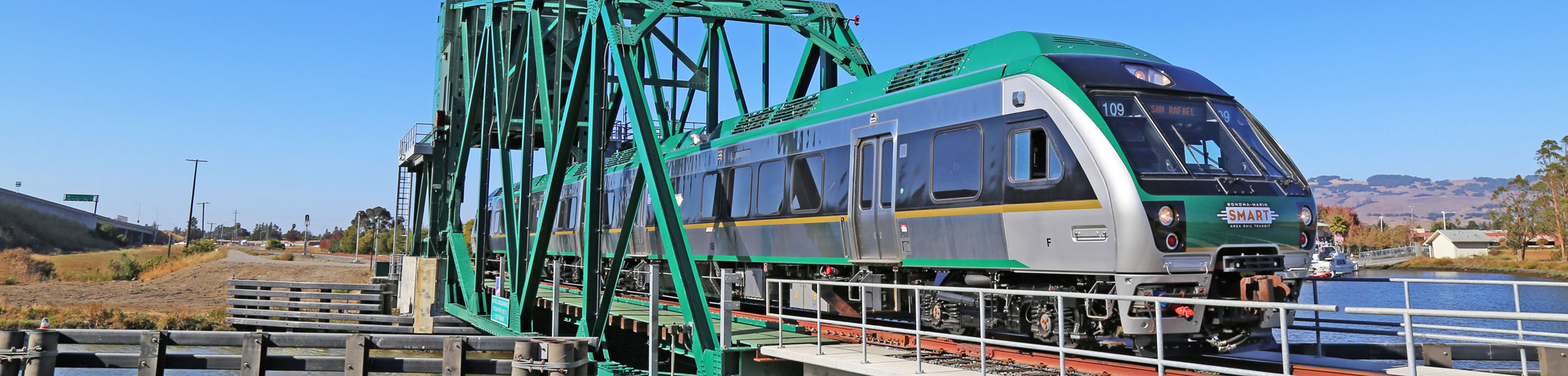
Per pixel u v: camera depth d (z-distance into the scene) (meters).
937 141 10.49
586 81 13.64
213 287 48.97
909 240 10.80
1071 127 8.96
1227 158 9.16
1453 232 107.44
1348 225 131.50
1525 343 7.77
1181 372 8.23
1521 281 8.44
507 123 17.61
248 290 33.69
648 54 18.53
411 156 29.97
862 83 12.15
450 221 22.86
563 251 22.73
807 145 12.76
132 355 12.18
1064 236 8.99
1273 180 9.25
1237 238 8.84
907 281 11.35
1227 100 9.66
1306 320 10.38
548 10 23.84
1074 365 8.95
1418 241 139.62
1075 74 9.17
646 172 11.67
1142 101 9.09
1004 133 9.63
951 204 10.15
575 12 17.27
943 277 10.68
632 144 18.69
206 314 36.41
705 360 10.78
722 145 15.20
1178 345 9.67
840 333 11.62
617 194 19.05
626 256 18.41
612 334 19.27
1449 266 84.12
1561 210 80.50
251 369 12.18
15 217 88.38
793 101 13.65
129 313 35.91
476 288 19.25
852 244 11.68
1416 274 77.12
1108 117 8.87
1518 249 86.69
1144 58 10.05
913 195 10.72
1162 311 8.53
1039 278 9.70
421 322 24.97
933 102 10.61
